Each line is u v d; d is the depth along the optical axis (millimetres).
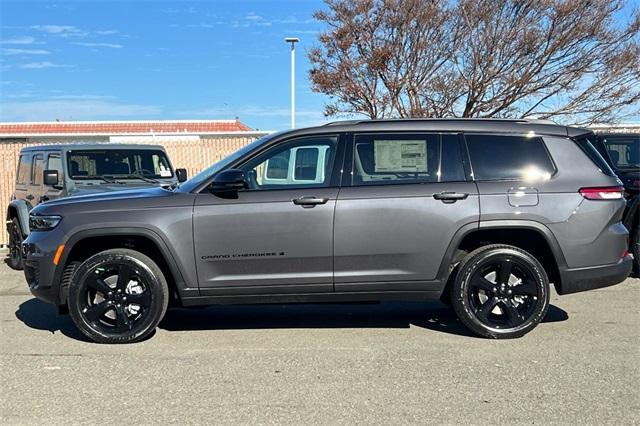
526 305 5688
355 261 5539
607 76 15297
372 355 5293
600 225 5574
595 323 6223
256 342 5723
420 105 16500
